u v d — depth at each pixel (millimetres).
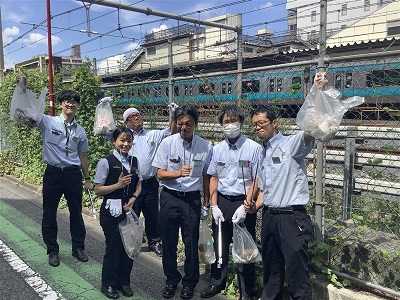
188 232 3246
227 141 3291
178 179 3219
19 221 5543
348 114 3934
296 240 2678
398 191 3156
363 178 3422
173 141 3260
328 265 3201
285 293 3219
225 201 3250
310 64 3082
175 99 4637
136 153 4254
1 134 9766
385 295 2900
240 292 3242
